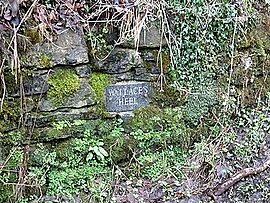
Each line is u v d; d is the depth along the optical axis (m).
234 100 2.88
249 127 2.86
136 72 2.71
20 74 2.43
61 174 2.48
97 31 2.62
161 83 2.76
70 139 2.58
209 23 2.80
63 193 2.43
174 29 2.75
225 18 2.83
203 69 2.82
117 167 2.57
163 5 2.65
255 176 2.57
